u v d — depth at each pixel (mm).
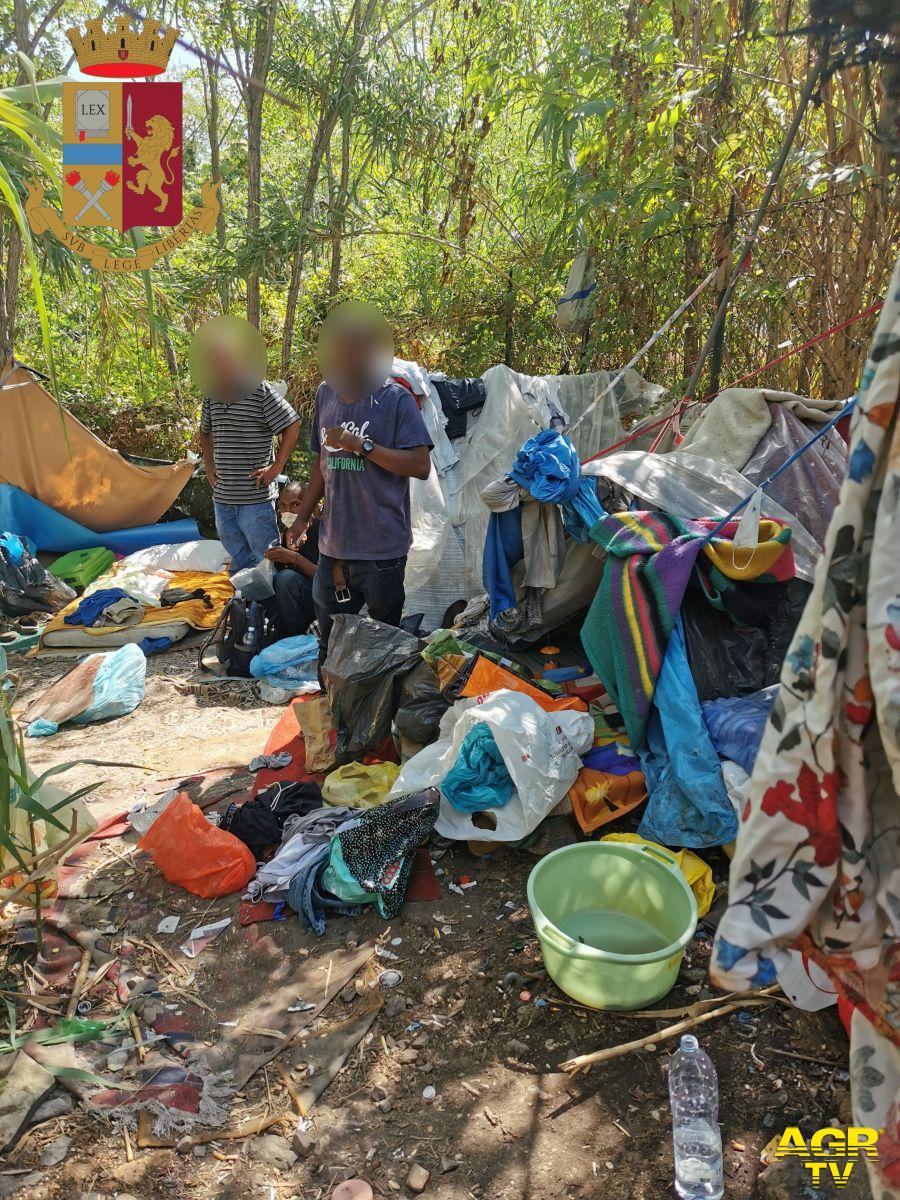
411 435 3365
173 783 3469
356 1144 1954
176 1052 2215
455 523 4680
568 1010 2252
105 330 6023
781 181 3785
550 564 3287
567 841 2801
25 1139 1976
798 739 1059
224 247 6484
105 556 5941
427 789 2822
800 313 4047
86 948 2566
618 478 3141
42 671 4695
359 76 5922
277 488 5215
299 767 3492
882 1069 1206
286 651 4406
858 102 3363
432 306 6398
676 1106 1935
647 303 4859
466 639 3543
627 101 4133
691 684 2787
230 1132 1990
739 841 1124
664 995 2229
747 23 3570
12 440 5902
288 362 6680
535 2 5445
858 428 1021
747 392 3520
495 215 6207
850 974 1164
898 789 981
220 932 2637
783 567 2807
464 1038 2209
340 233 6125
